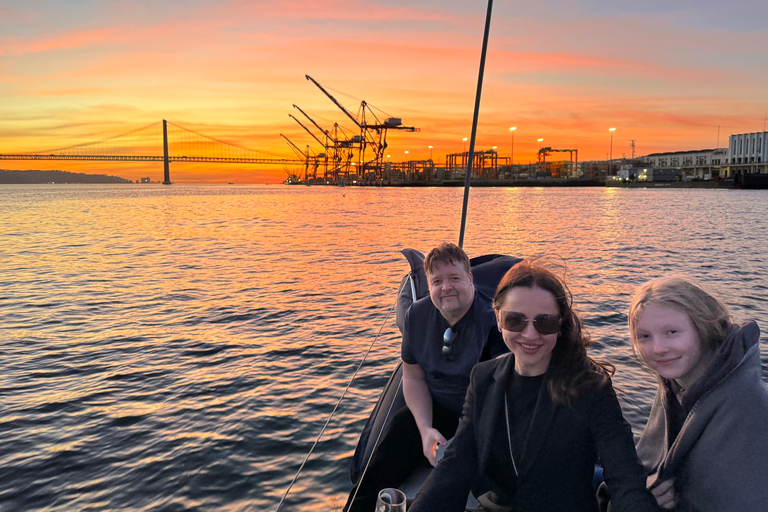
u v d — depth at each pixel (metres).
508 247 20.20
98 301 10.48
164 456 4.12
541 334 1.40
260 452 4.14
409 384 2.63
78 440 4.44
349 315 9.16
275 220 37.56
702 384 1.33
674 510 1.42
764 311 8.95
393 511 1.83
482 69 3.89
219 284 12.42
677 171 146.38
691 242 21.02
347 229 29.77
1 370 6.31
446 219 37.41
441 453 2.20
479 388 1.63
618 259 16.22
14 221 36.88
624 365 6.02
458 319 2.46
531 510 1.50
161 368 6.33
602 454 1.42
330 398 5.27
